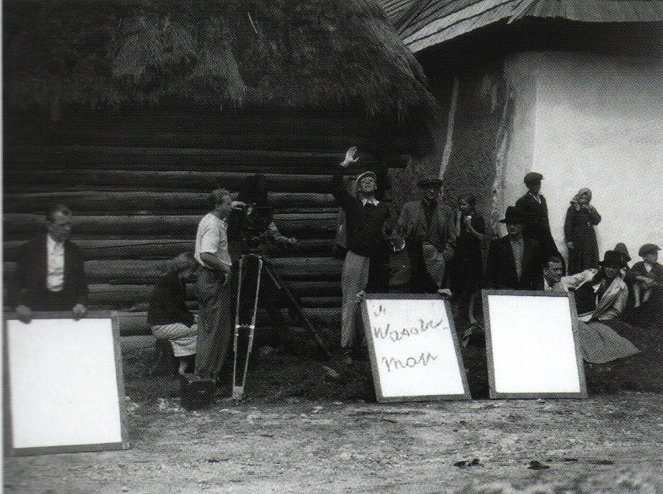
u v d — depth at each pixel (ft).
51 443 23.21
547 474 21.95
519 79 41.19
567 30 40.42
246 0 35.58
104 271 34.94
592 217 39.50
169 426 26.07
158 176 35.53
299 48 35.22
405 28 50.75
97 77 32.53
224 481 20.98
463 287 39.96
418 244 33.32
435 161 48.88
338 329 36.99
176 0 34.55
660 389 31.94
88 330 24.50
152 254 35.58
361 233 31.68
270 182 36.99
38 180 33.73
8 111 32.22
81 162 34.40
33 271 25.29
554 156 40.34
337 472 21.84
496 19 39.40
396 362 29.84
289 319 36.50
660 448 24.56
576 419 27.71
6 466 21.85
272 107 35.96
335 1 36.58
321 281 37.58
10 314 23.73
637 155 41.24
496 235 42.42
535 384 30.71
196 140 35.83
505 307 31.37
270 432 25.45
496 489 20.72
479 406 29.19
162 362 32.27
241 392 29.12
